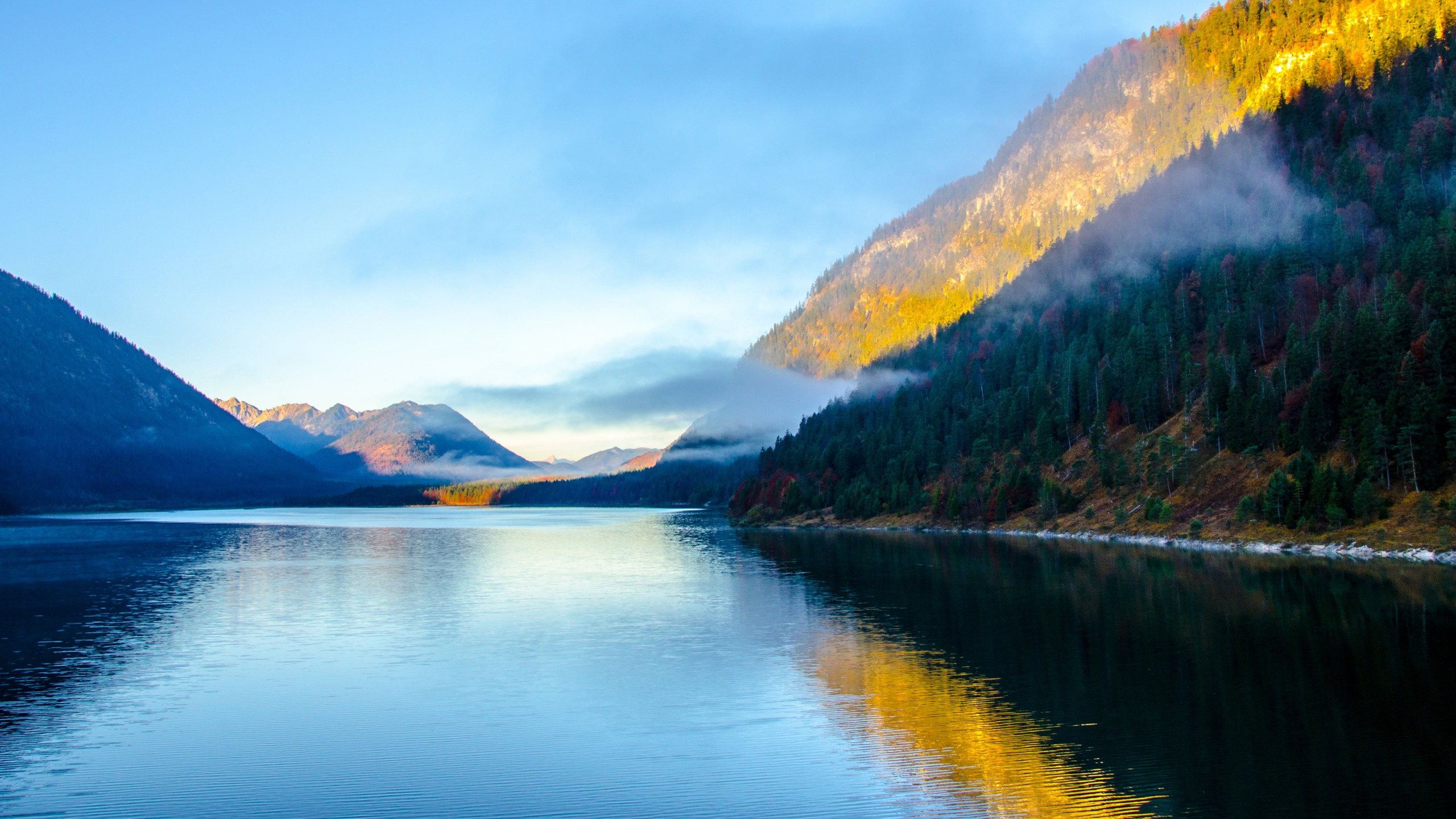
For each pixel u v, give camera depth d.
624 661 57.19
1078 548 132.50
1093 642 60.00
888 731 40.72
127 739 41.22
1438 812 29.72
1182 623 65.31
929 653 58.22
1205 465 146.38
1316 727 39.41
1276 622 64.38
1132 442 172.00
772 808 31.66
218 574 116.25
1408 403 115.88
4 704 47.53
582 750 38.94
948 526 184.88
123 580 108.75
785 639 64.12
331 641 65.75
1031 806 31.09
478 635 67.62
